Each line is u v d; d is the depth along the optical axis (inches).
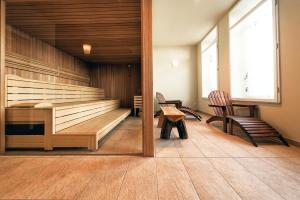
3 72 80.9
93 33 138.3
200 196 45.6
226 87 168.7
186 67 259.3
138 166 64.6
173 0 141.5
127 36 144.6
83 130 86.6
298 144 89.7
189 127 143.0
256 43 134.8
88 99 189.2
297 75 90.7
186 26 193.5
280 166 64.9
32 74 130.6
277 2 102.3
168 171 60.3
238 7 143.5
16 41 114.3
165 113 106.9
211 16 170.7
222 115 135.9
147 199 44.3
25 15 106.3
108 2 95.0
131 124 155.7
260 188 49.5
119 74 234.8
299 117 89.7
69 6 98.6
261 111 119.0
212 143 96.6
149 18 77.4
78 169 61.9
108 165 65.5
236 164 66.7
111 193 46.9
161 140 103.6
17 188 49.6
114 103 203.9
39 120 81.1
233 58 158.4
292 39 93.2
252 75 139.7
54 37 141.2
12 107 82.3
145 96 77.0
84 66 221.9
